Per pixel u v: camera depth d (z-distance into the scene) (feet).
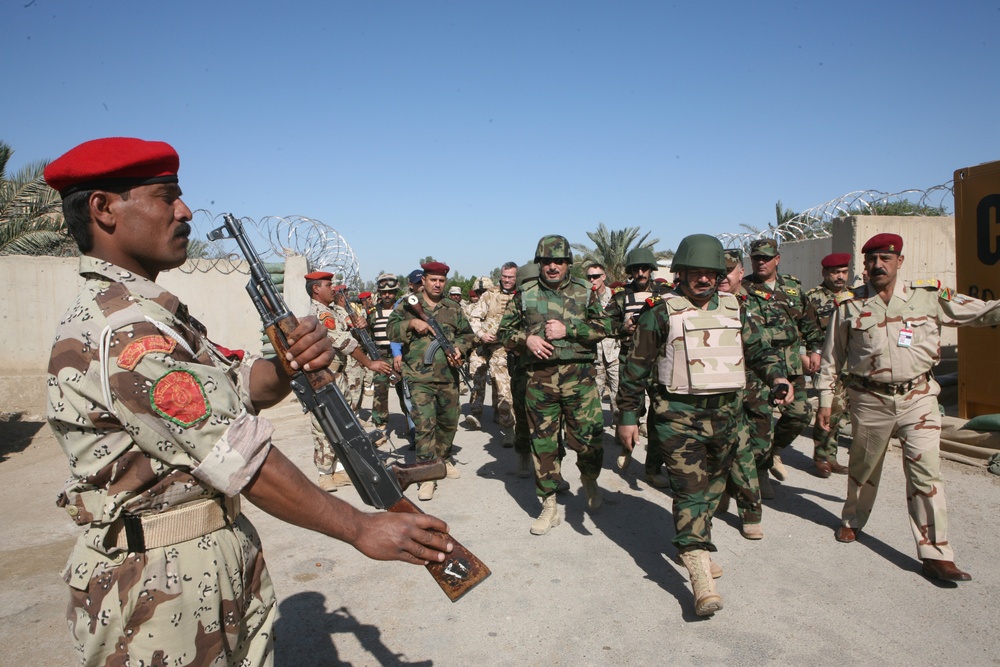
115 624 4.77
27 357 30.42
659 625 11.43
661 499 18.01
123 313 4.71
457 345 20.29
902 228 28.22
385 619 11.80
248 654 5.63
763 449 16.46
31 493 19.67
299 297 31.65
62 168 4.98
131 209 5.11
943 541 12.71
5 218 38.88
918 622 11.27
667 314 12.23
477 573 5.54
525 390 17.52
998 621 11.20
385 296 28.66
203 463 4.59
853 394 14.05
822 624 11.30
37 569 14.08
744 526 14.97
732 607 11.96
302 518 4.92
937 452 12.85
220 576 5.11
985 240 20.29
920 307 13.10
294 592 12.87
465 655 10.64
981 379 20.51
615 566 13.79
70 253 39.29
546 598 12.47
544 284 16.10
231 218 5.75
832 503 17.19
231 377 6.07
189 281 32.01
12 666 10.36
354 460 5.63
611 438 24.53
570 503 17.79
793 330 17.60
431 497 18.48
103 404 4.56
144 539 4.82
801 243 36.73
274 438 26.00
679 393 11.84
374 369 18.89
